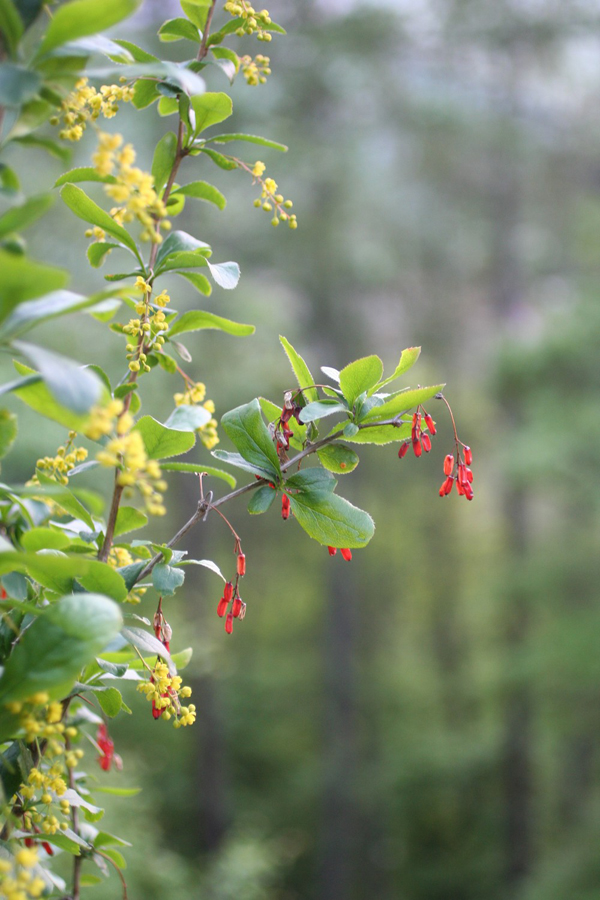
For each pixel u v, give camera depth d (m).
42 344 9.08
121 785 8.66
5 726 1.28
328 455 1.91
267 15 1.80
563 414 14.24
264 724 19.45
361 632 21.31
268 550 21.00
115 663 1.71
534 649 14.95
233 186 14.29
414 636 22.31
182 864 11.66
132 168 1.33
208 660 11.66
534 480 14.57
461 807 18.31
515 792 16.97
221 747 16.75
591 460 14.16
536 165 18.67
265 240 16.28
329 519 1.81
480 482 21.22
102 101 1.59
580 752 18.02
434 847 18.30
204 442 1.79
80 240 9.53
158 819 16.23
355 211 17.11
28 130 1.35
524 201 19.30
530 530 17.62
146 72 1.33
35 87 1.22
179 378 13.34
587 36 16.44
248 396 13.89
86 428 1.25
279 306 14.65
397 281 19.42
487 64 17.88
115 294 1.18
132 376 1.77
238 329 1.85
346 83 16.05
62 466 1.73
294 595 21.70
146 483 1.29
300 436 1.97
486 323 21.00
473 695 17.64
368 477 21.17
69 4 1.17
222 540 20.23
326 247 16.69
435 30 16.84
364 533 1.80
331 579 19.05
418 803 18.17
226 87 12.78
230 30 1.81
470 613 20.41
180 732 17.03
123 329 1.79
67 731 1.35
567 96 17.81
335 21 16.16
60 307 1.16
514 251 19.38
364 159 16.55
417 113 17.17
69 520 1.94
